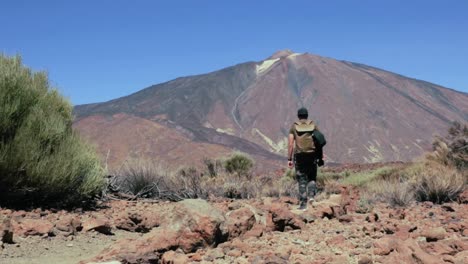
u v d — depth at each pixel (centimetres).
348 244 548
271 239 607
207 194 1373
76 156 1048
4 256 577
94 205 1083
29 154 941
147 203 1170
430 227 705
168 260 498
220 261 491
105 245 680
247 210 664
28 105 1034
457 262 430
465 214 873
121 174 1395
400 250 476
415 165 1891
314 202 908
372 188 1441
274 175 2728
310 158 907
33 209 930
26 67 1103
